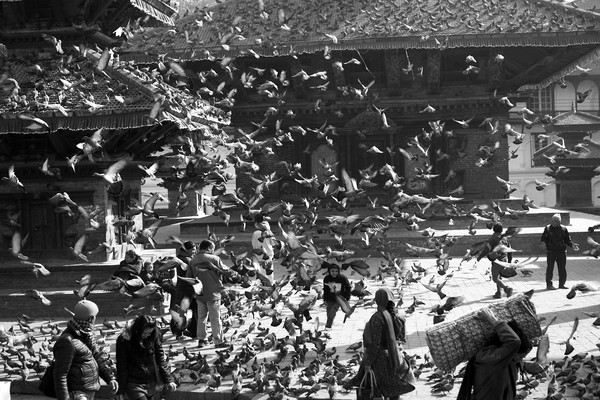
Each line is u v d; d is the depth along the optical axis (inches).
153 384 476.7
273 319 650.8
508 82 1668.3
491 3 1644.9
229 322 821.2
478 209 966.4
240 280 744.3
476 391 392.5
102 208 986.1
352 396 559.2
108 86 936.3
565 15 1578.5
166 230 1809.8
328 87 1684.3
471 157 1688.0
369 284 1101.1
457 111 1675.7
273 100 1672.0
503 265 700.7
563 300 951.0
